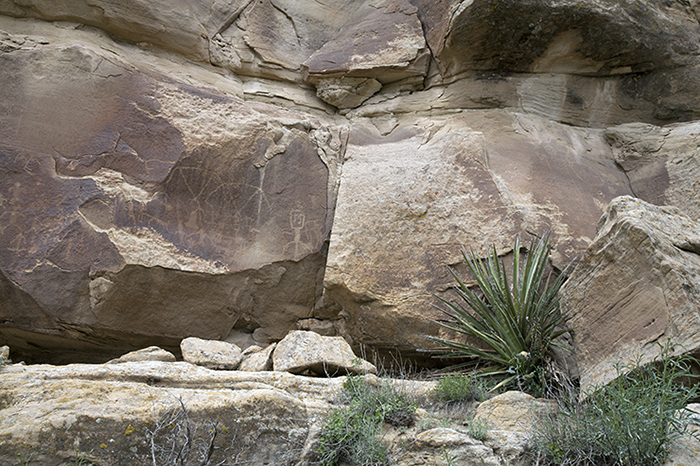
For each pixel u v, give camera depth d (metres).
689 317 3.12
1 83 4.39
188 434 2.69
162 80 5.00
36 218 4.20
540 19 5.20
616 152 5.74
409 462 2.89
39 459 2.52
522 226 4.72
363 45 5.97
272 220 4.94
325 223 5.13
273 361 3.88
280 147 5.15
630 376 3.20
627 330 3.44
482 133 5.29
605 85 5.88
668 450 2.74
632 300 3.47
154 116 4.75
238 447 2.84
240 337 4.82
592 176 5.42
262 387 3.24
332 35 6.25
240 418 2.89
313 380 3.49
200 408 2.85
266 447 2.91
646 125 5.73
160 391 2.99
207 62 5.58
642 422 2.70
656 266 3.36
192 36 5.39
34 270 4.11
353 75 5.89
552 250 4.68
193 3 5.50
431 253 4.68
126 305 4.35
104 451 2.62
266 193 4.99
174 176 4.63
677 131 5.56
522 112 5.75
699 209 5.01
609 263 3.65
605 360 3.50
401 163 5.25
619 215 3.72
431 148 5.33
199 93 5.09
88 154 4.45
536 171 5.17
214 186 4.79
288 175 5.13
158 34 5.25
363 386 3.38
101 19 5.01
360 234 4.80
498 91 5.70
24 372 3.09
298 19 6.14
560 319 3.86
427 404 3.62
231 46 5.75
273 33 5.97
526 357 3.78
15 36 4.60
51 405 2.69
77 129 4.49
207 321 4.63
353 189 5.09
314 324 4.91
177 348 4.71
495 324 4.01
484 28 5.29
